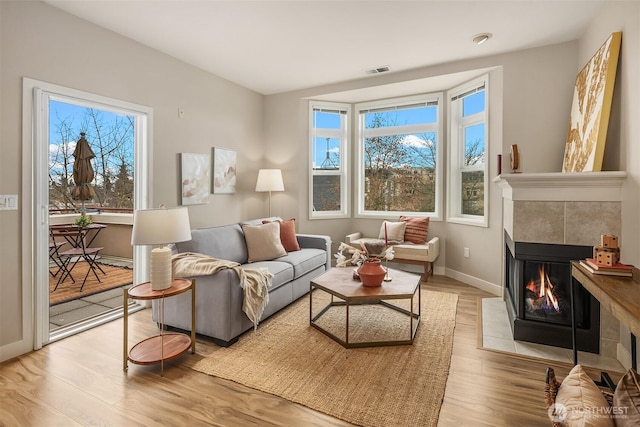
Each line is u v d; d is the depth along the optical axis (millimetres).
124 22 2996
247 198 5047
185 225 2457
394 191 5227
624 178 2338
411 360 2377
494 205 3859
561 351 2541
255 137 5207
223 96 4535
